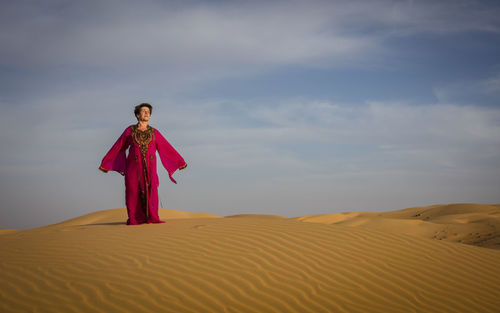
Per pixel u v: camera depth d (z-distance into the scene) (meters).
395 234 8.41
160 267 6.19
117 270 6.06
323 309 5.40
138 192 9.03
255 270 6.23
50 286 5.55
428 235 21.30
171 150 9.38
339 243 7.58
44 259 6.51
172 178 9.42
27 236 8.01
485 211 32.12
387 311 5.50
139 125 9.12
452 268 7.04
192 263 6.37
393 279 6.41
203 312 5.08
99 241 7.41
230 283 5.80
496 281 6.73
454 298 6.05
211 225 8.63
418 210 38.28
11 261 6.45
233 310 5.19
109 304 5.12
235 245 7.19
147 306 5.11
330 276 6.28
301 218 30.22
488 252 8.10
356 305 5.59
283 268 6.39
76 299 5.21
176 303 5.23
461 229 21.58
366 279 6.32
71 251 6.88
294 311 5.30
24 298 5.22
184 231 8.05
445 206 36.34
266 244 7.28
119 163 9.20
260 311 5.23
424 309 5.66
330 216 30.33
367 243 7.71
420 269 6.87
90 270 6.05
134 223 9.06
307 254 6.95
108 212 25.48
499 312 5.75
